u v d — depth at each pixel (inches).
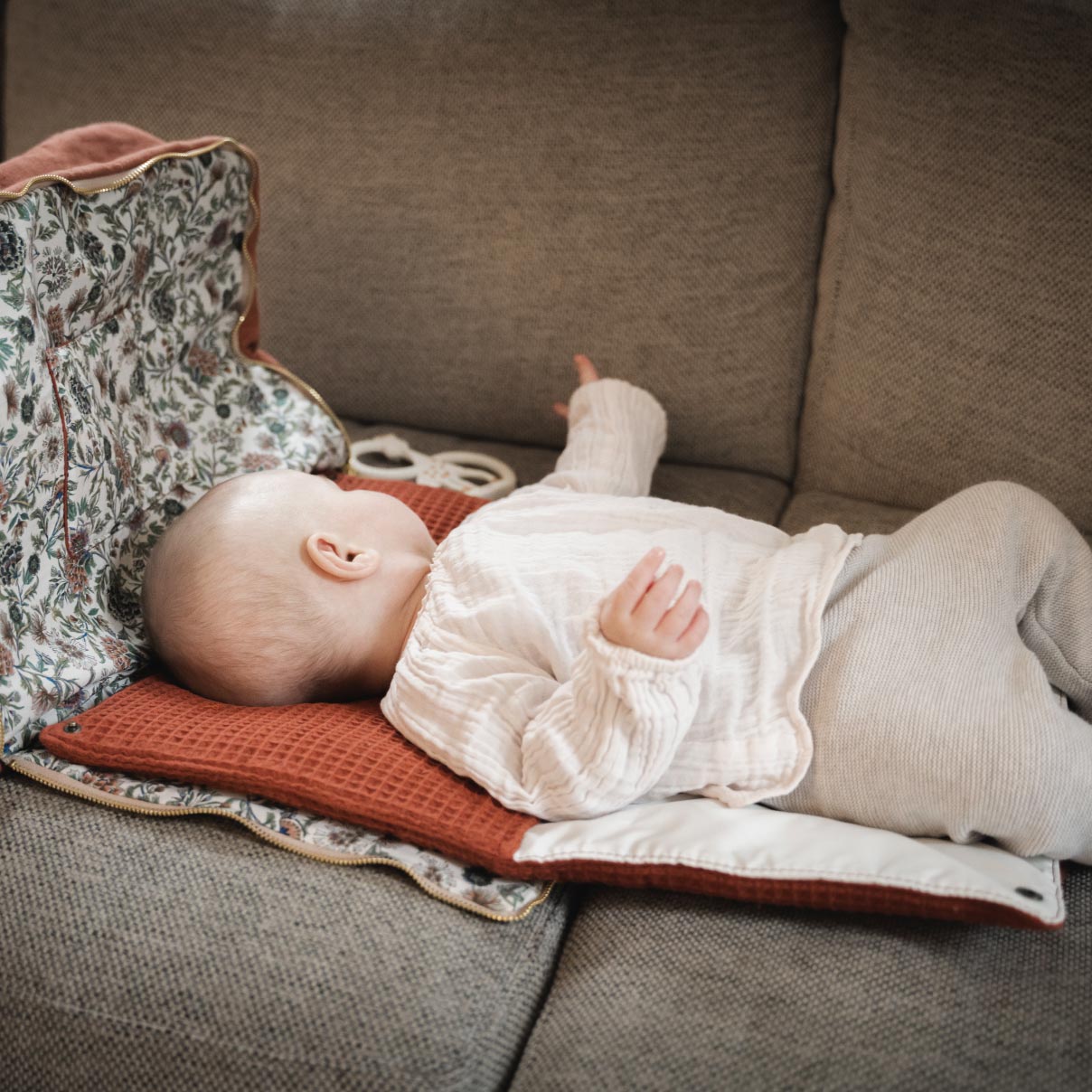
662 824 35.7
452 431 64.2
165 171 44.3
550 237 58.2
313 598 41.4
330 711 41.1
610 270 57.7
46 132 65.8
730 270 56.4
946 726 35.7
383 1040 30.6
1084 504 51.3
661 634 34.2
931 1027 30.4
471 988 32.1
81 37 64.3
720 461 59.6
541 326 59.5
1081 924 34.1
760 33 54.3
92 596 42.8
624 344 58.5
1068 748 34.8
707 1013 31.2
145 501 45.8
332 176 61.1
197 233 47.2
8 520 38.0
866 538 42.8
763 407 57.9
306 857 35.9
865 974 31.9
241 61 61.8
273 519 42.4
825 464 56.8
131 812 37.7
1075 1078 29.3
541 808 36.0
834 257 55.2
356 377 63.7
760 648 39.0
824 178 55.5
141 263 44.4
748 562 42.4
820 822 35.8
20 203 37.7
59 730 39.0
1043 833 34.1
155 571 42.3
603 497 46.6
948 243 51.3
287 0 61.3
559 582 40.6
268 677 40.9
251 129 62.1
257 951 32.7
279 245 62.8
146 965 32.6
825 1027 30.5
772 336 56.9
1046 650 40.6
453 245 59.8
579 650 39.3
